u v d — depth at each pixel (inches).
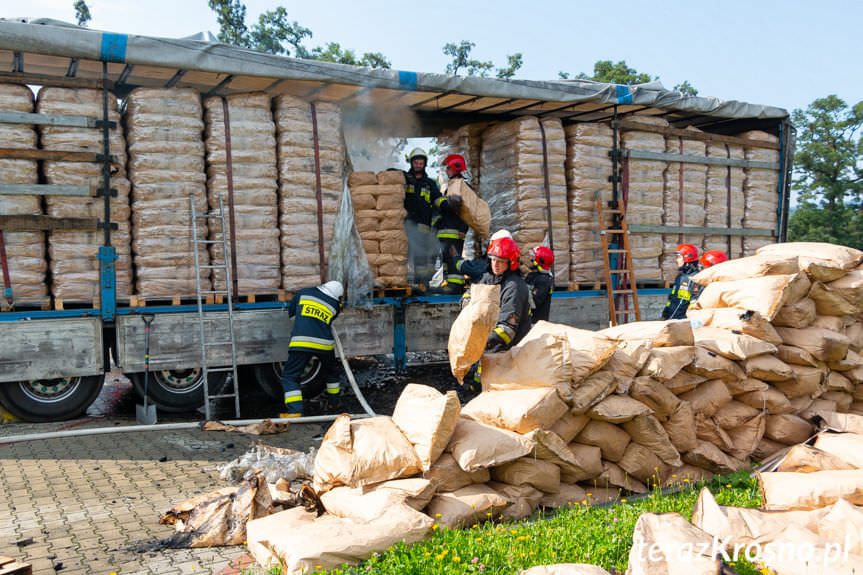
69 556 146.6
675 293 292.8
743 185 411.5
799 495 145.3
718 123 438.3
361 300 304.2
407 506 140.9
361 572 122.9
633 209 363.3
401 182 319.0
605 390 174.1
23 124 248.8
